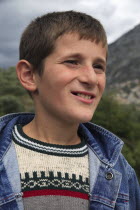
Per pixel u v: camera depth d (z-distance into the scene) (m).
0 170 1.50
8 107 31.33
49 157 1.57
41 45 1.57
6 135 1.61
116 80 161.50
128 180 1.80
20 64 1.66
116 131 16.45
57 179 1.54
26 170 1.52
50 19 1.63
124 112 17.97
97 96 1.62
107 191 1.64
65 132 1.62
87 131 1.80
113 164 1.72
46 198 1.49
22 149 1.57
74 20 1.59
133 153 14.71
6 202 1.44
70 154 1.62
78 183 1.58
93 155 1.72
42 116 1.62
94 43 1.56
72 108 1.51
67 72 1.50
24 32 1.73
